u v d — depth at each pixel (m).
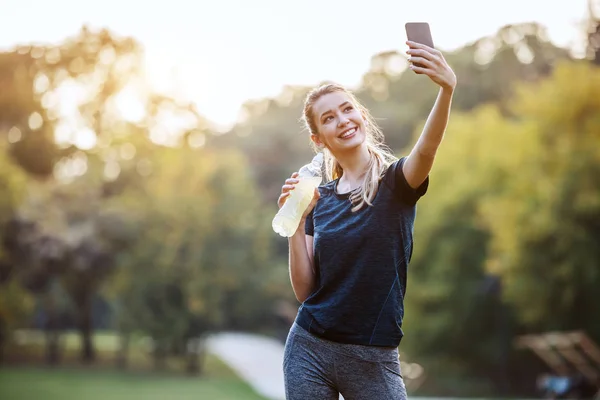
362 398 2.88
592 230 21.86
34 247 35.22
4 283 35.88
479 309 28.45
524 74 47.19
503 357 28.47
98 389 27.52
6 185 35.72
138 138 41.84
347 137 2.95
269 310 48.62
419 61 2.71
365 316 2.86
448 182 29.25
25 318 37.94
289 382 2.96
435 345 28.86
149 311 35.81
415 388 30.72
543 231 21.77
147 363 39.66
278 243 48.53
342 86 3.04
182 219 35.81
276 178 56.75
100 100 51.03
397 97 53.84
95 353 42.75
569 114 21.88
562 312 22.62
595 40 39.91
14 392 25.55
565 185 21.45
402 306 2.91
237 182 37.53
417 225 28.95
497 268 23.06
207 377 34.78
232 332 56.56
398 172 2.84
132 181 41.12
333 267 2.89
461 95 47.34
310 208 2.98
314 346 2.93
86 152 43.84
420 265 28.81
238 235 36.94
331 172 3.18
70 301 42.25
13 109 49.16
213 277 36.19
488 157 28.36
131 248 36.03
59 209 36.69
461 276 28.31
